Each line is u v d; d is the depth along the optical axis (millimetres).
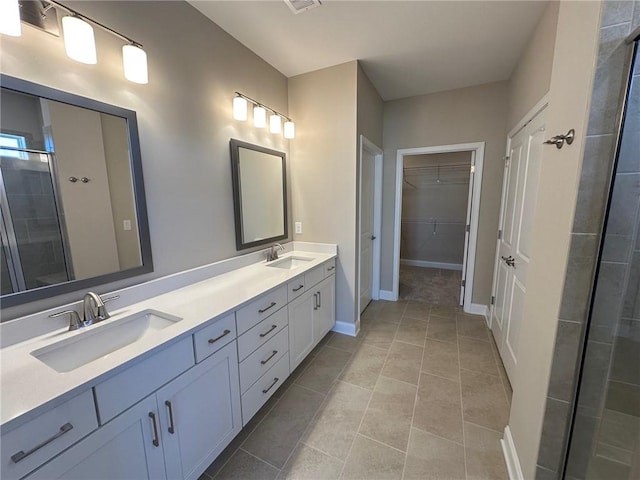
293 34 1979
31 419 719
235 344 1423
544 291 1157
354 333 2729
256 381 1604
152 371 1013
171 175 1614
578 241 963
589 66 903
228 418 1405
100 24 1175
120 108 1338
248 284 1766
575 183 951
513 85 2510
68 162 1178
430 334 2740
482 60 2367
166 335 1085
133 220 1423
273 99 2465
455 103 3008
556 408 1074
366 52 2225
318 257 2561
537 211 1277
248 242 2244
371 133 2891
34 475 735
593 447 1053
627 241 918
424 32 1957
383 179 3492
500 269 2605
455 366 2215
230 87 1994
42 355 1023
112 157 1326
